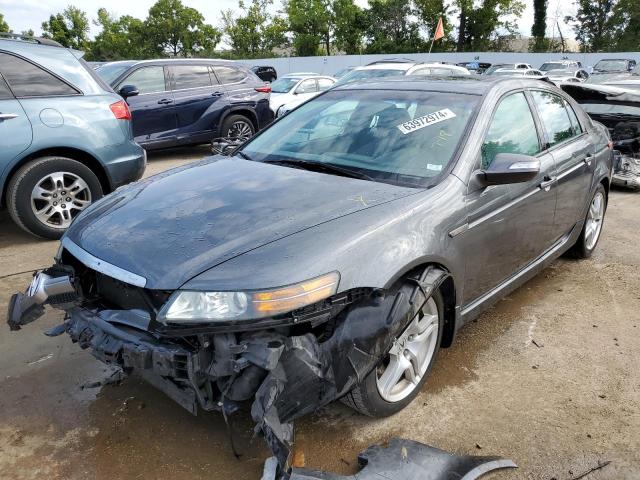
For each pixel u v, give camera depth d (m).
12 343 3.45
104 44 58.53
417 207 2.71
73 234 2.76
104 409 2.83
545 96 4.11
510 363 3.30
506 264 3.45
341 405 2.87
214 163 3.52
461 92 3.52
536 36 46.59
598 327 3.76
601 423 2.76
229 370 2.11
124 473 2.41
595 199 4.85
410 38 47.53
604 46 48.66
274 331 2.17
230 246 2.33
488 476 2.39
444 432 2.68
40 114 5.07
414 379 2.82
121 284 2.45
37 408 2.84
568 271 4.74
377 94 3.77
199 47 57.72
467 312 3.18
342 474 2.40
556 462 2.49
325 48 52.62
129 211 2.79
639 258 5.05
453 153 3.07
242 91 10.35
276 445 2.03
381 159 3.18
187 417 2.77
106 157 5.48
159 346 2.17
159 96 9.38
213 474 2.40
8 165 4.96
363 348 2.29
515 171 2.92
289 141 3.64
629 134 7.44
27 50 5.14
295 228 2.44
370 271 2.36
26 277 4.46
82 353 3.35
